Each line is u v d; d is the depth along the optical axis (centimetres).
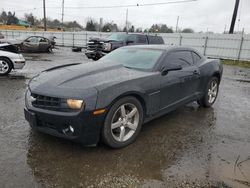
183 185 288
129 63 457
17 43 1950
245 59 2083
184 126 469
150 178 298
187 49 535
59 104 330
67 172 303
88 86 341
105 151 357
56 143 372
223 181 298
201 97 568
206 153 366
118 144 364
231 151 376
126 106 374
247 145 400
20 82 799
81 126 325
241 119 527
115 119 362
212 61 603
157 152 362
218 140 414
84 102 322
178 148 378
